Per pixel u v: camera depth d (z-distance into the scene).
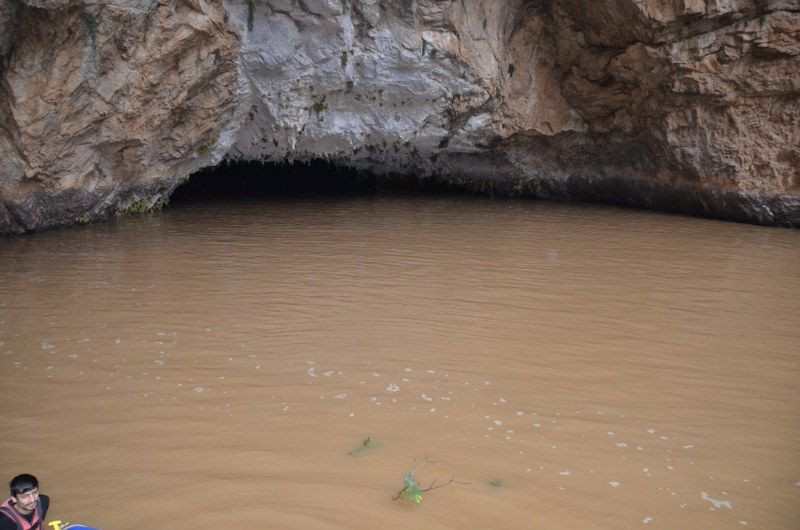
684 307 6.41
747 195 10.76
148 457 3.52
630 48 10.84
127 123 8.72
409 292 6.66
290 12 9.53
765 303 6.59
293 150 11.40
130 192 9.95
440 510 3.14
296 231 9.66
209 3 8.70
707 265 8.08
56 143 8.12
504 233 9.77
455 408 4.16
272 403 4.16
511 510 3.16
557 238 9.49
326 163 14.97
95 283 6.73
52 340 5.18
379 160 13.20
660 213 11.81
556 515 3.13
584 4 10.77
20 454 3.54
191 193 13.22
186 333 5.38
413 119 11.34
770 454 3.76
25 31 7.25
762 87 10.29
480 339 5.39
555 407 4.23
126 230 9.34
